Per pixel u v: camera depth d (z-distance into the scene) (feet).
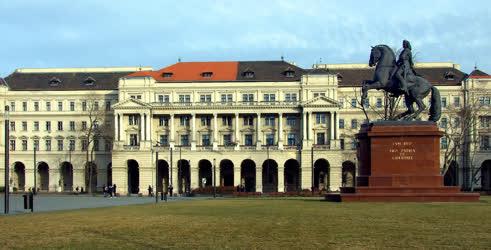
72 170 493.77
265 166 469.57
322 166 459.32
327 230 84.33
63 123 495.82
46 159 492.54
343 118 475.72
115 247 69.82
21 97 497.87
